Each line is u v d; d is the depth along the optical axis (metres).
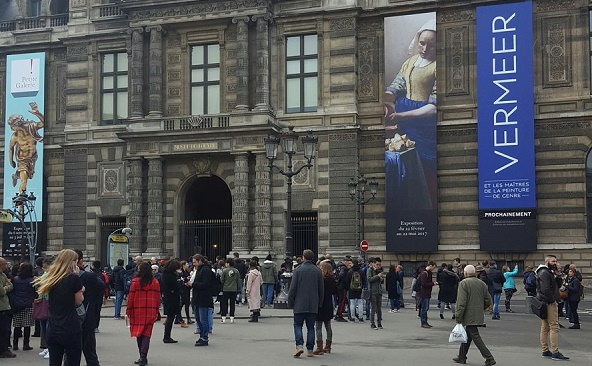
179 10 51.06
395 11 48.94
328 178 48.91
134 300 19.12
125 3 51.44
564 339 26.19
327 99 49.44
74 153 54.38
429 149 47.44
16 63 56.38
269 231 48.38
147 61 51.81
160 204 50.16
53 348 14.21
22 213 49.62
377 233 48.62
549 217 45.62
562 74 46.19
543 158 46.03
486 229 46.16
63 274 14.23
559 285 29.66
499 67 46.50
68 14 56.66
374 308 28.53
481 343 19.08
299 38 50.53
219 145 48.81
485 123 46.56
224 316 30.42
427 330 28.14
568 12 46.28
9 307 20.64
